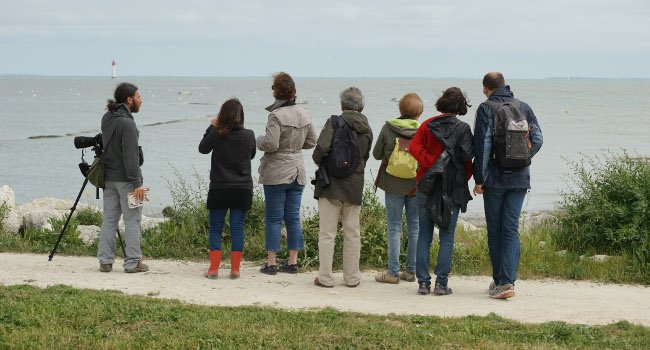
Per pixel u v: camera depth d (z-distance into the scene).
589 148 41.31
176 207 12.11
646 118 76.38
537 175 29.66
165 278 8.60
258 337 6.14
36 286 7.80
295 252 9.10
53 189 25.45
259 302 7.52
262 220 10.98
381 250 9.81
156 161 33.44
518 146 7.36
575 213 11.12
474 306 7.54
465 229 13.30
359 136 8.20
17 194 24.33
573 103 124.56
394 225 8.58
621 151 39.34
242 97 147.12
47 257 9.98
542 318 7.11
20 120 65.19
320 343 6.05
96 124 60.44
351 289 8.29
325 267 8.30
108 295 7.34
